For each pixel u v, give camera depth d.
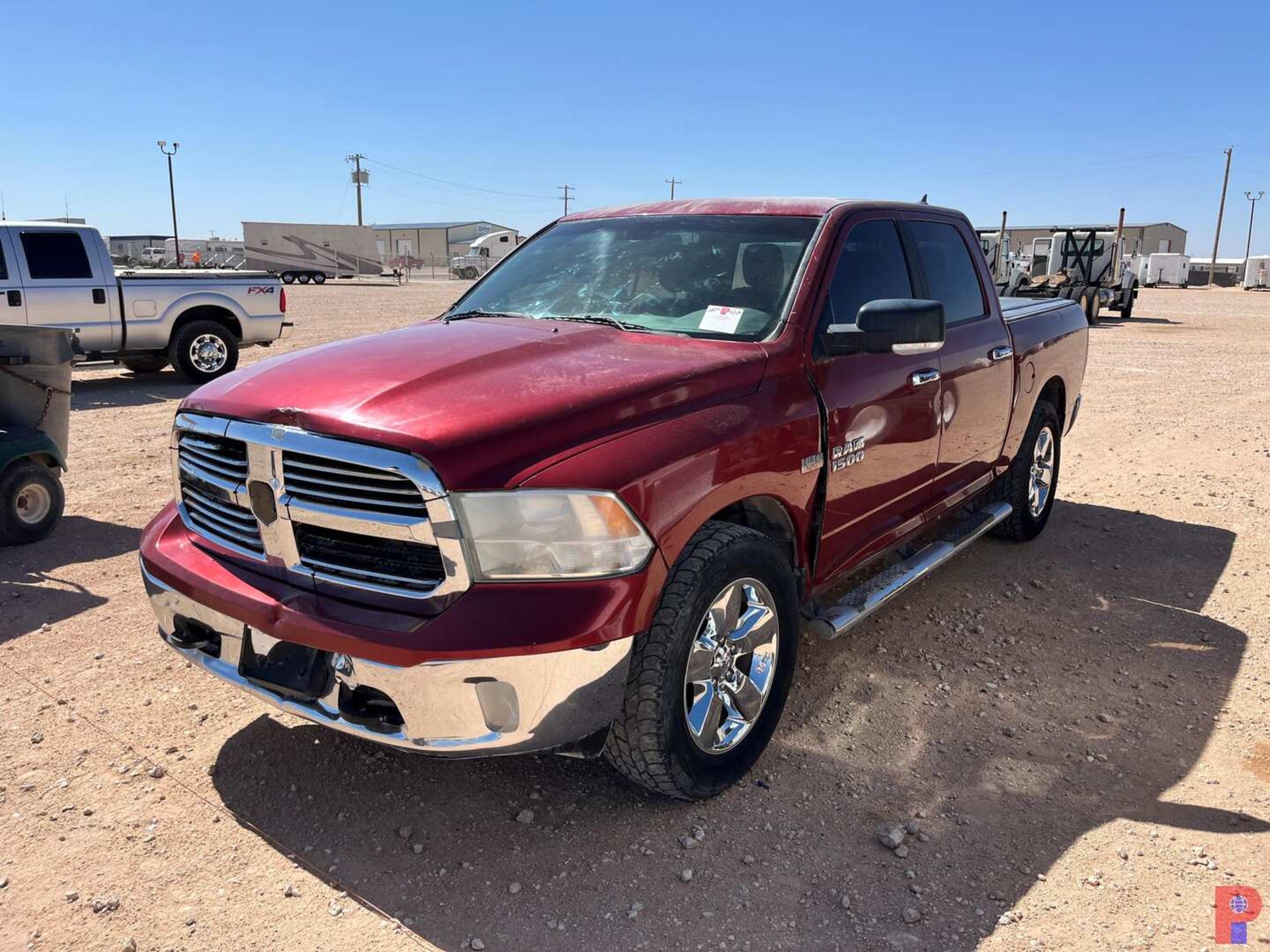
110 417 9.48
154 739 3.36
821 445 3.26
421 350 3.04
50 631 4.22
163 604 2.99
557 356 3.00
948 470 4.30
